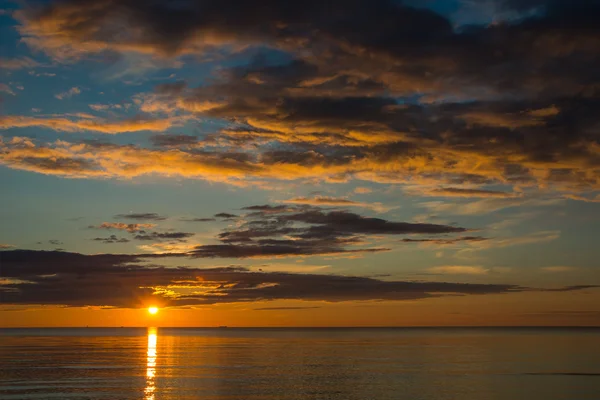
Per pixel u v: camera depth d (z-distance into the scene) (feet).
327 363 299.79
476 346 489.26
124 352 404.16
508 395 177.99
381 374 239.09
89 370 257.96
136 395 179.22
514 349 430.20
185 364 293.43
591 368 261.03
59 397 174.81
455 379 219.00
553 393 181.47
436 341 634.02
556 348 442.50
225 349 455.22
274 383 209.67
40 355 367.04
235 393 183.93
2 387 196.85
